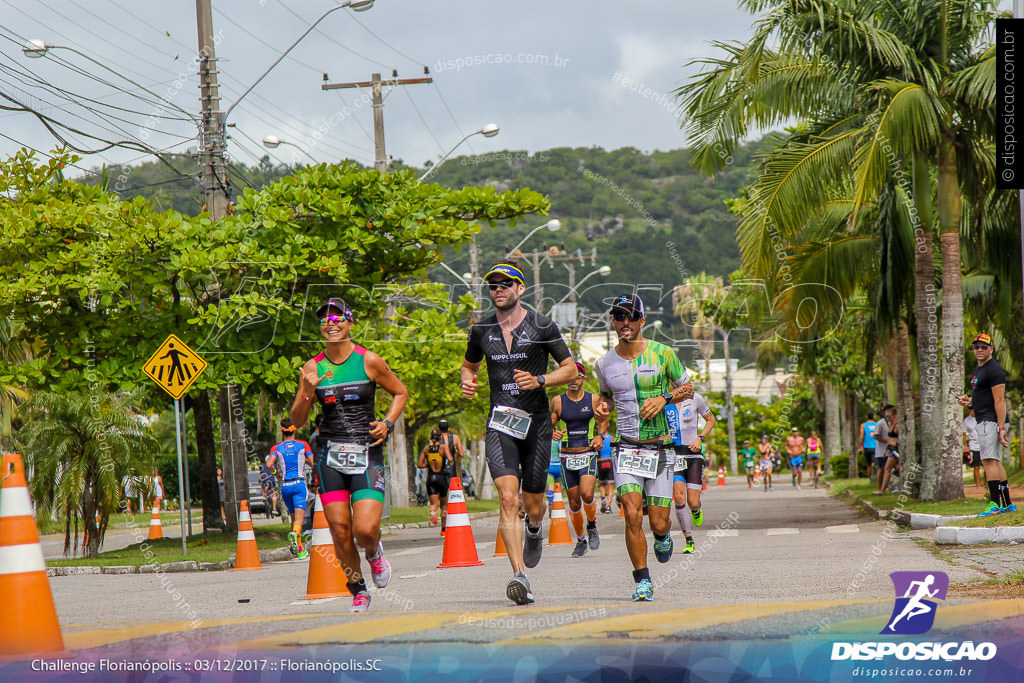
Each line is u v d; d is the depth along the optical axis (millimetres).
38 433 39969
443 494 46562
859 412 124500
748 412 188625
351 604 18281
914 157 42500
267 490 77250
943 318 41719
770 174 43031
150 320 41469
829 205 49500
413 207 42125
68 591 26234
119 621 17156
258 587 24672
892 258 46344
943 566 20609
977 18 40750
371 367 16156
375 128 63969
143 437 41406
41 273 39594
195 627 14977
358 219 41625
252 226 41062
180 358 36688
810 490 83875
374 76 64000
